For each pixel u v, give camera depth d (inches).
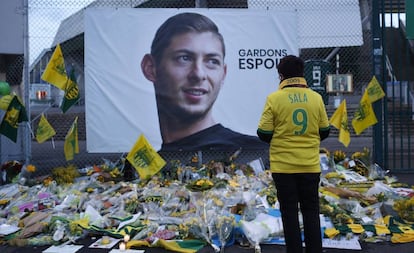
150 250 171.9
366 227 189.9
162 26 301.4
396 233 183.3
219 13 304.7
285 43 307.9
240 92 306.5
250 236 172.6
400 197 234.2
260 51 306.8
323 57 378.3
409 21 315.9
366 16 359.3
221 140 305.7
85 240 185.8
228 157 311.6
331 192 235.0
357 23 321.7
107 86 299.9
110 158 366.0
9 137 267.3
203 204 209.0
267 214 198.7
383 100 319.3
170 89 302.2
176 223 198.5
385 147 320.5
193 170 290.7
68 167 291.0
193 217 194.4
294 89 146.9
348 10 322.3
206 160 315.9
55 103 317.1
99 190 257.9
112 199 232.4
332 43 323.0
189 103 303.4
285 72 150.0
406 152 436.8
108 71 299.6
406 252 167.6
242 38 306.0
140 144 264.1
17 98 268.7
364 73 362.0
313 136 146.6
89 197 238.5
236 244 177.6
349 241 178.1
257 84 307.3
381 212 214.1
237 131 306.5
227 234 174.7
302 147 144.2
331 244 174.7
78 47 340.8
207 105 304.8
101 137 299.6
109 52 299.1
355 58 366.0
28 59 297.1
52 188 257.6
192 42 302.5
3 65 322.7
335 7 322.7
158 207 220.7
